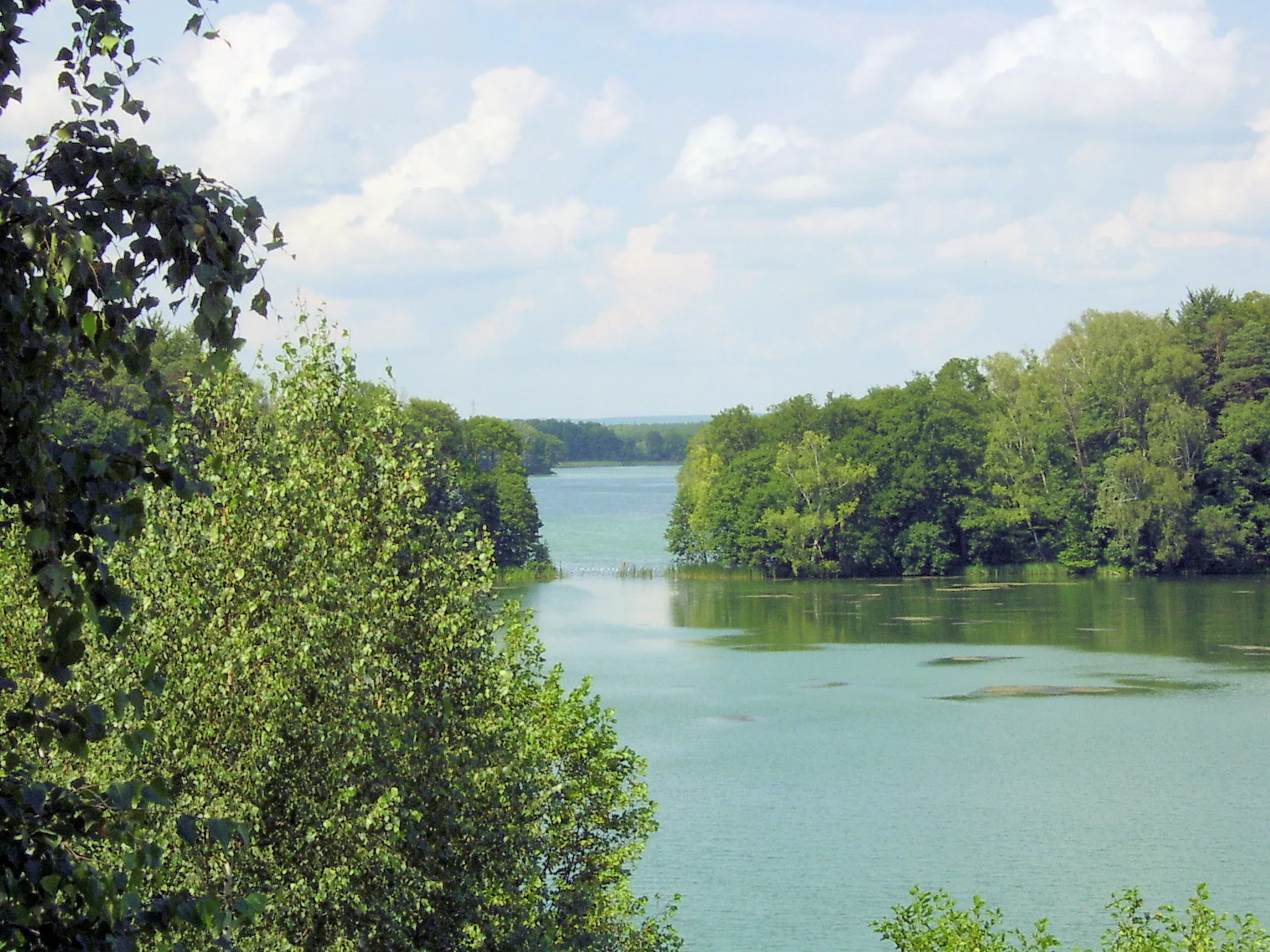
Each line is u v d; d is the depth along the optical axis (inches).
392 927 655.1
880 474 4793.3
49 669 232.5
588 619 3499.0
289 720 628.7
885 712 2164.1
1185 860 1405.0
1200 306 5866.1
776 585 4500.5
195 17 251.3
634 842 995.3
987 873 1364.4
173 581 639.1
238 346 244.7
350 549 707.4
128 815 237.3
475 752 778.8
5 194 230.1
